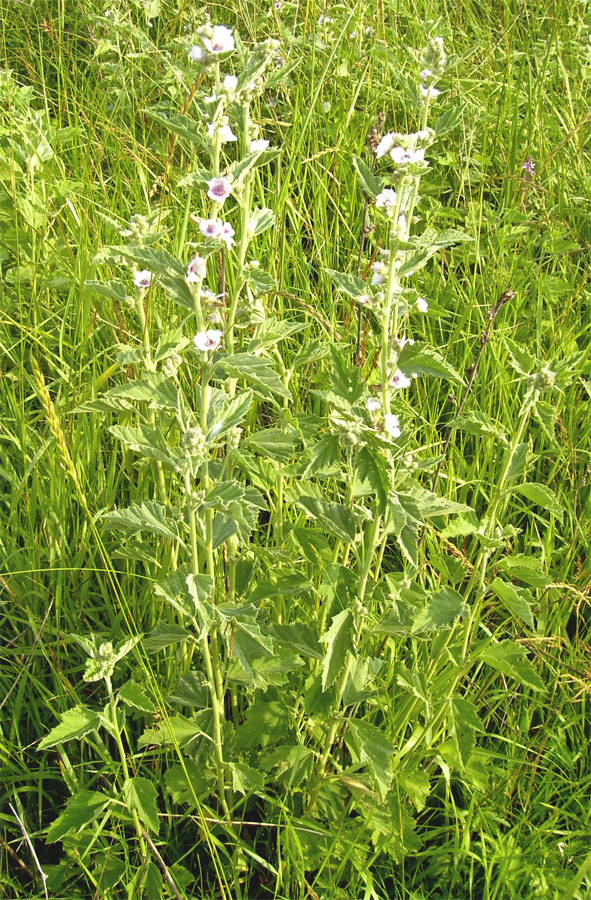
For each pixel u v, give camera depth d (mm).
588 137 2746
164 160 2277
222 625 1411
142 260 1388
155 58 2748
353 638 1412
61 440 1427
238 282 1493
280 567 1628
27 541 1710
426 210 2357
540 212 2496
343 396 1350
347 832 1506
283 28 2646
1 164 2166
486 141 2670
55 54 2900
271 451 1509
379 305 1350
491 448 1878
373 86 2660
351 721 1451
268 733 1536
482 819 1501
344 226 2305
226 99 1442
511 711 1654
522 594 1528
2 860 1509
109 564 1552
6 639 1650
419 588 1521
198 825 1521
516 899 1449
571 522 1827
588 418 2012
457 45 2902
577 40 3029
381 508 1285
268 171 2268
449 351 2057
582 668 1631
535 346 2141
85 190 2168
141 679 1609
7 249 2094
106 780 1539
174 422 1576
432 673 1586
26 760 1614
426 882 1519
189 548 1392
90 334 1833
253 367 1402
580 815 1567
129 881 1445
